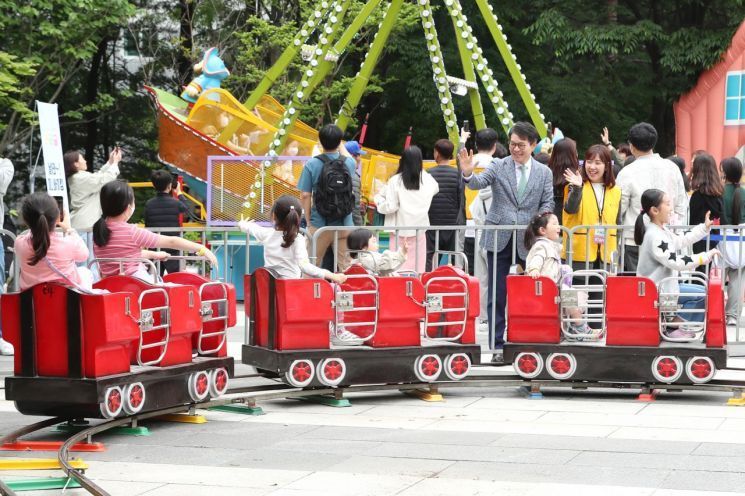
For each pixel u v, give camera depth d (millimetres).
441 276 11750
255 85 28125
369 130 32500
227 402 10609
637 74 30969
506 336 11750
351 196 13836
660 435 9461
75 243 9586
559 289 11367
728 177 16422
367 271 11492
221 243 15719
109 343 9094
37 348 9148
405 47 29375
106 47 30641
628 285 11141
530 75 30656
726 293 15914
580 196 13117
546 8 30281
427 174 15133
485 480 7922
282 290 10797
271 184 19812
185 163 21281
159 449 9070
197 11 29312
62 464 8031
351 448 9039
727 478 7926
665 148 32500
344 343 11281
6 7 23484
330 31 20812
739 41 27719
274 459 8664
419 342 11406
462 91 21391
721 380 11406
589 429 9750
